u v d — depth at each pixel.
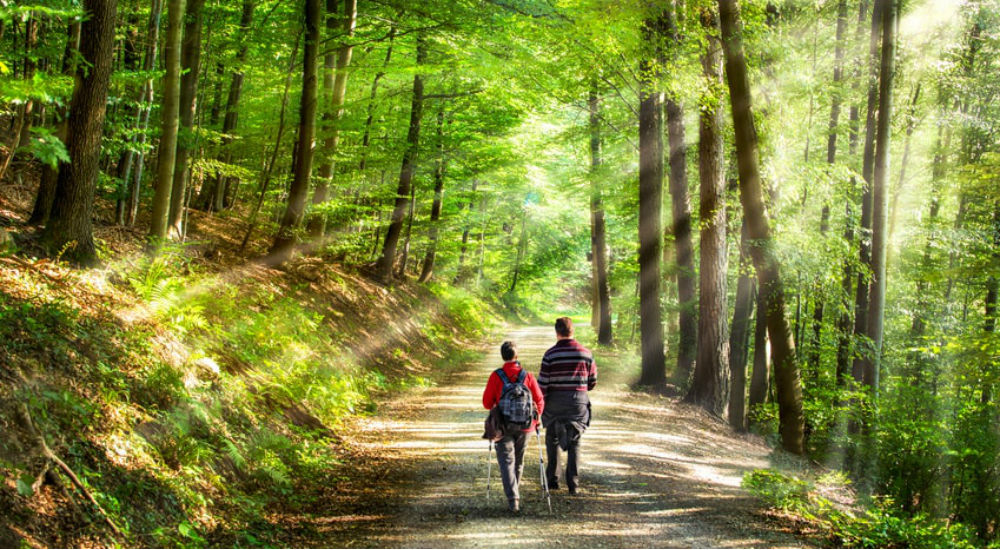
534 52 16.08
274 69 17.02
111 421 5.51
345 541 5.75
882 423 11.73
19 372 5.02
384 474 8.05
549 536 5.89
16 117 9.30
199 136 12.59
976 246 15.48
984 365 12.42
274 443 7.64
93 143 7.89
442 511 6.64
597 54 13.77
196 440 6.33
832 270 12.20
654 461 9.17
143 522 4.91
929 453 10.97
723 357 14.18
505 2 14.45
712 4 12.15
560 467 8.42
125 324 7.08
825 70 16.88
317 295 15.88
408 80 21.52
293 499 6.82
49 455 4.52
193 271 11.38
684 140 16.00
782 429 9.16
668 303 17.03
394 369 16.55
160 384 6.44
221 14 14.48
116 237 10.14
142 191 13.52
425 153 21.27
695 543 5.90
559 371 7.36
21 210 9.09
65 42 8.87
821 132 16.42
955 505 10.64
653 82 12.62
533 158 24.44
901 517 8.97
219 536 5.37
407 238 26.23
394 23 16.86
